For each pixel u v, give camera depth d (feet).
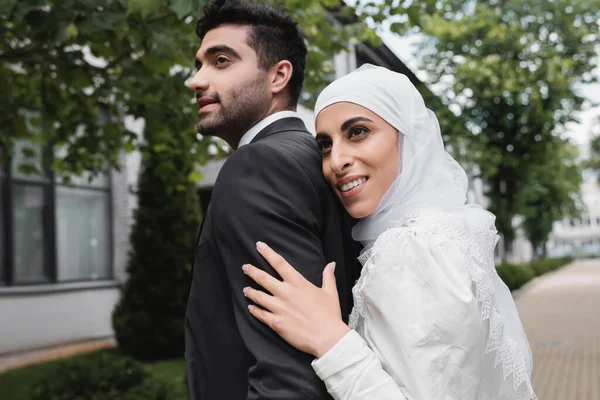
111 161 18.99
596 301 60.75
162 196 30.01
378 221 5.29
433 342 4.44
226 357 4.87
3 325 31.27
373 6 14.10
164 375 24.88
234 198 4.83
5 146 18.34
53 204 35.55
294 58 5.88
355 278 5.65
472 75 61.77
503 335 5.11
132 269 30.22
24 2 9.51
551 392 23.27
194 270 5.16
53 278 35.27
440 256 4.66
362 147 5.15
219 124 5.65
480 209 5.62
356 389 4.38
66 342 35.24
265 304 4.57
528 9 64.03
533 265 111.24
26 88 16.85
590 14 64.75
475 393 4.51
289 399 4.32
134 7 8.66
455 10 65.16
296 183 4.92
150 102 15.21
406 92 5.40
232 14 5.70
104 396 13.96
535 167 71.92
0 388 22.80
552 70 62.59
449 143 55.31
